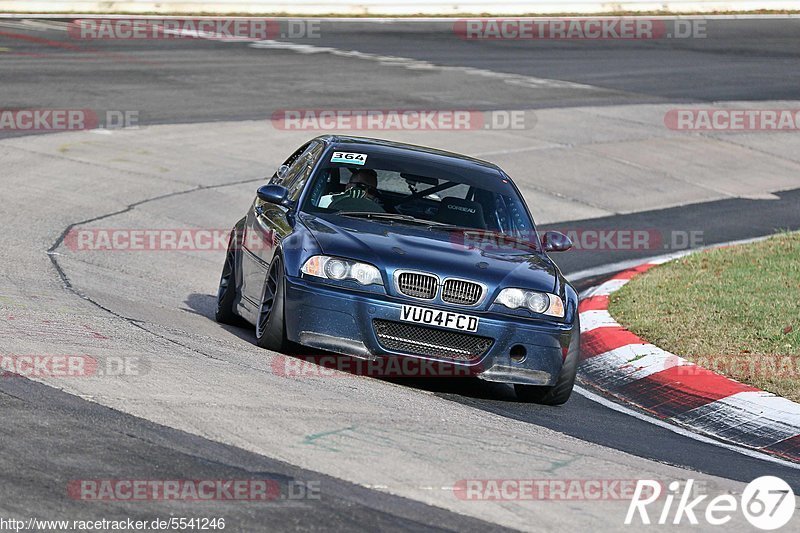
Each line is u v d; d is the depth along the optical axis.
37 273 36.12
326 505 17.11
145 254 43.38
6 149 57.94
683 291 41.28
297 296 26.59
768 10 145.75
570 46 114.75
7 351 23.75
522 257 28.83
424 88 87.00
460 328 26.25
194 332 29.73
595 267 48.97
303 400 23.03
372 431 21.38
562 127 78.12
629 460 22.53
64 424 19.48
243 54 96.31
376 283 26.42
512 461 20.81
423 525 16.81
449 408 24.94
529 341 26.64
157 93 76.81
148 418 20.31
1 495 16.27
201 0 119.44
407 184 31.11
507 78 94.56
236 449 19.22
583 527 17.64
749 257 47.69
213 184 56.91
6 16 107.62
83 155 58.78
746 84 100.38
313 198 30.34
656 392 30.06
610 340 34.84
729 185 69.62
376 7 126.81
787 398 28.88
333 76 89.06
